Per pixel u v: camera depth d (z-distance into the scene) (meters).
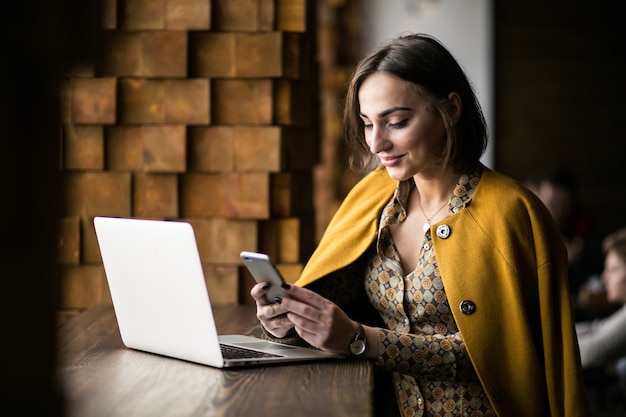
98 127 3.26
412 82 2.22
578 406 2.20
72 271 3.28
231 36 3.24
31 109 1.20
